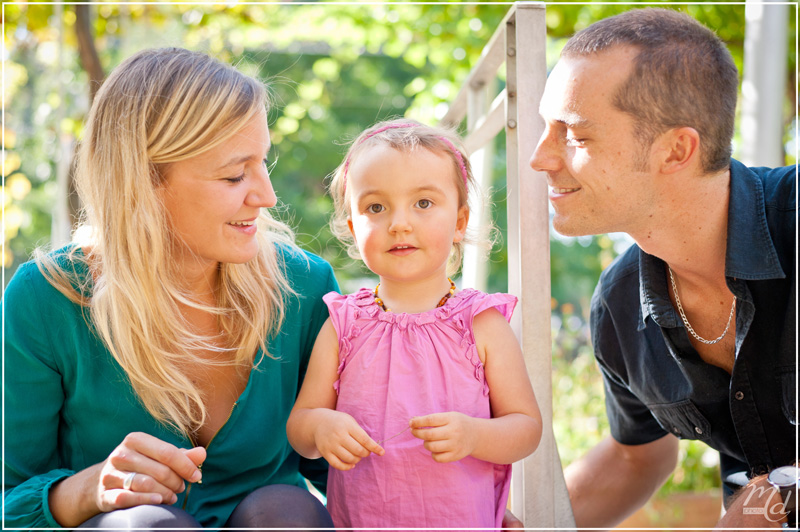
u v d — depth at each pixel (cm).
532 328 154
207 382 147
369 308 142
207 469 143
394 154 138
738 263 147
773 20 295
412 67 1067
